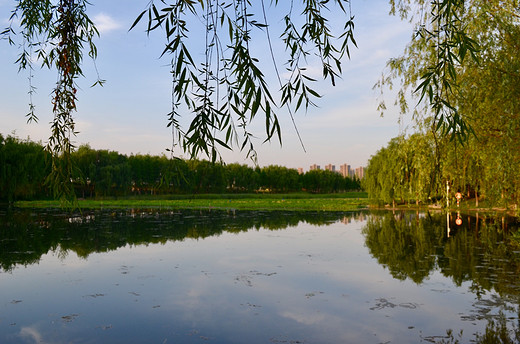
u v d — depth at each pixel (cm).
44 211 2845
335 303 651
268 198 6272
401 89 632
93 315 600
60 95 255
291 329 543
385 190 2931
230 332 534
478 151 614
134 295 698
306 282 780
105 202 4375
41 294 704
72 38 254
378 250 1141
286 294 700
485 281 765
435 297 673
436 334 518
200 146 179
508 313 588
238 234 1538
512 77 552
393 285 752
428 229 1641
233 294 703
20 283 780
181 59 175
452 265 917
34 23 294
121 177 4800
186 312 611
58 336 522
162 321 575
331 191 9819
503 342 487
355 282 779
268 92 168
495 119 580
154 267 920
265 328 548
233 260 1002
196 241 1337
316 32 221
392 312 604
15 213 2644
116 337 519
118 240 1368
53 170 261
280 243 1285
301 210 3231
